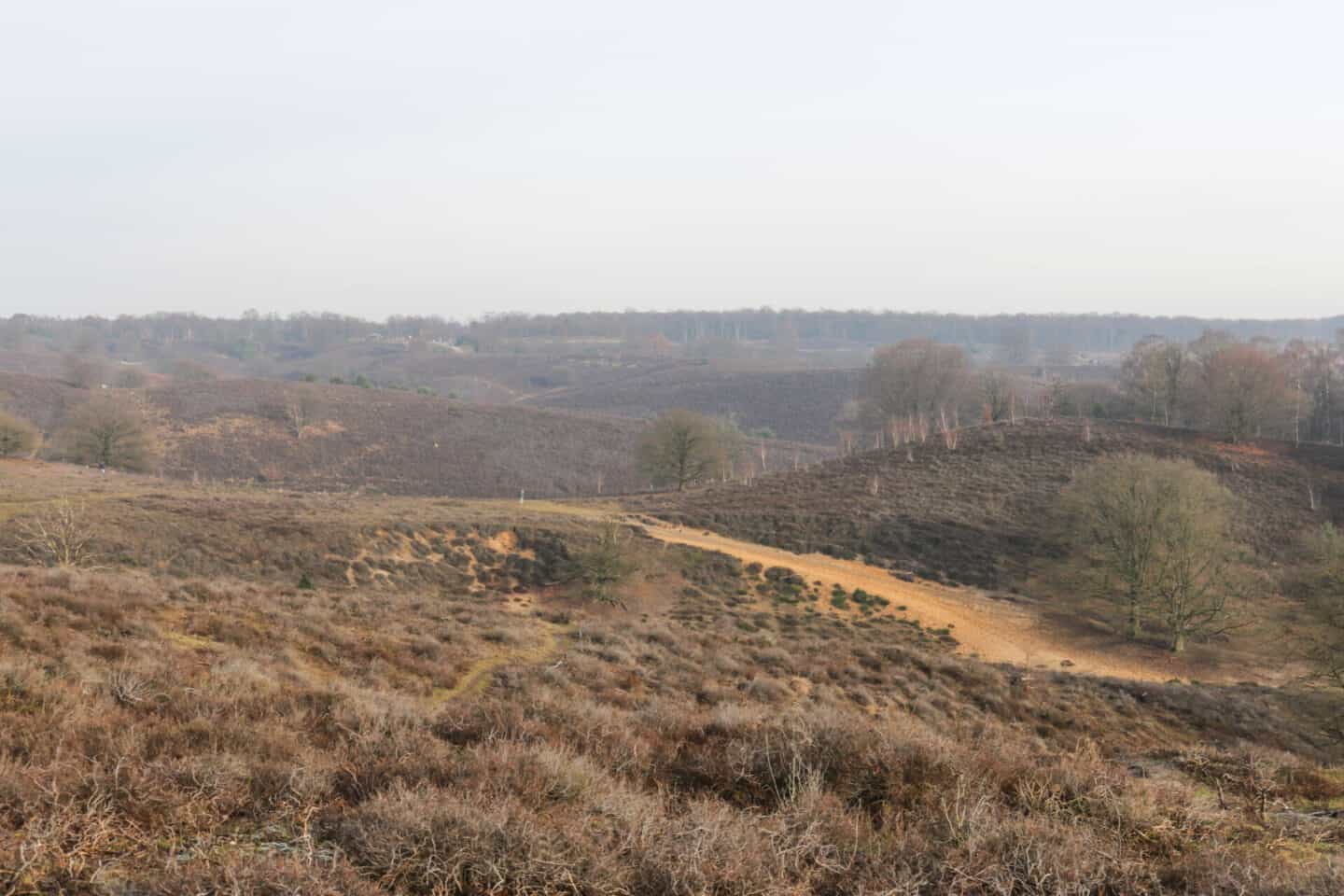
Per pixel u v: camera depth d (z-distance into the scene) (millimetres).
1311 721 27500
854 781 8695
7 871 5316
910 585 49094
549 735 10047
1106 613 46750
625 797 7586
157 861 5855
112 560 37375
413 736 9234
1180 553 42344
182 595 19734
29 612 14484
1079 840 6812
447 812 6305
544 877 5906
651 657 22984
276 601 22016
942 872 6312
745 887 6004
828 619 41781
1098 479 50688
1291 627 35094
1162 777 10453
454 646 19531
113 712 9195
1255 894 6105
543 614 28641
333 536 44438
